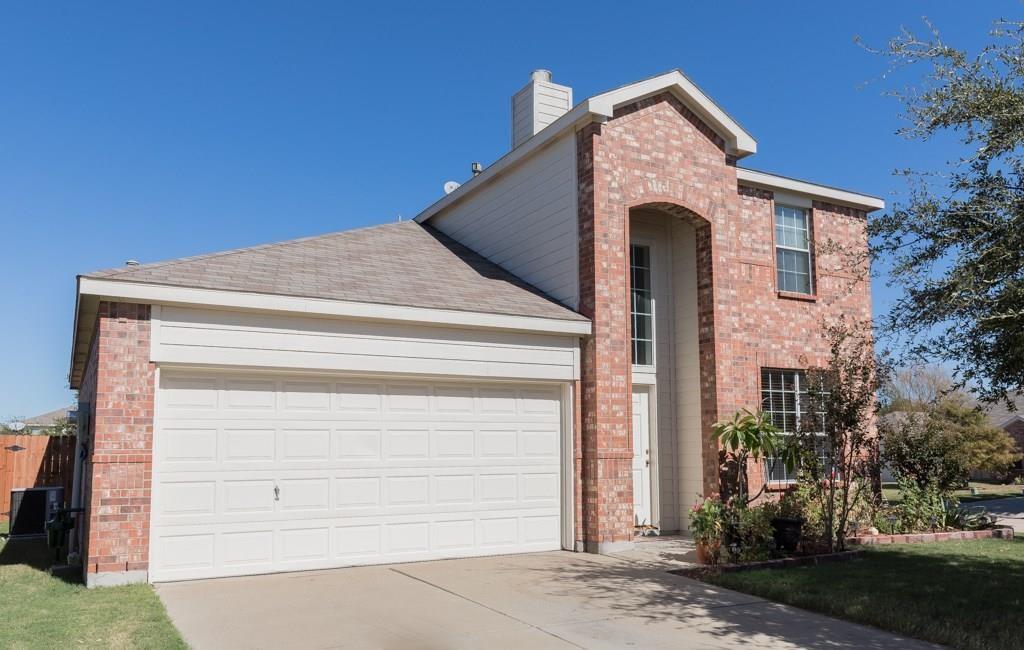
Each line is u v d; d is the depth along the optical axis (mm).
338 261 12359
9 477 18031
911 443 15031
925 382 36688
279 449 9914
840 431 11273
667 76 13070
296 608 7797
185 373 9477
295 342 10008
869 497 13453
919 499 14039
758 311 14961
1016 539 13383
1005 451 27203
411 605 7977
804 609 8086
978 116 7324
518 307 11930
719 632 7109
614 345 12062
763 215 15406
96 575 8672
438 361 11000
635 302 14031
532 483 11797
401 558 10586
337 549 10148
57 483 18375
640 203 12719
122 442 8891
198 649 6309
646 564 10570
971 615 7488
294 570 9828
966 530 13859
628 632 7062
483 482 11359
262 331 9820
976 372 7574
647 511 13664
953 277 7059
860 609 7676
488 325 11242
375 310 10391
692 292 13898
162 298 9086
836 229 16500
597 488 11633
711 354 13383
